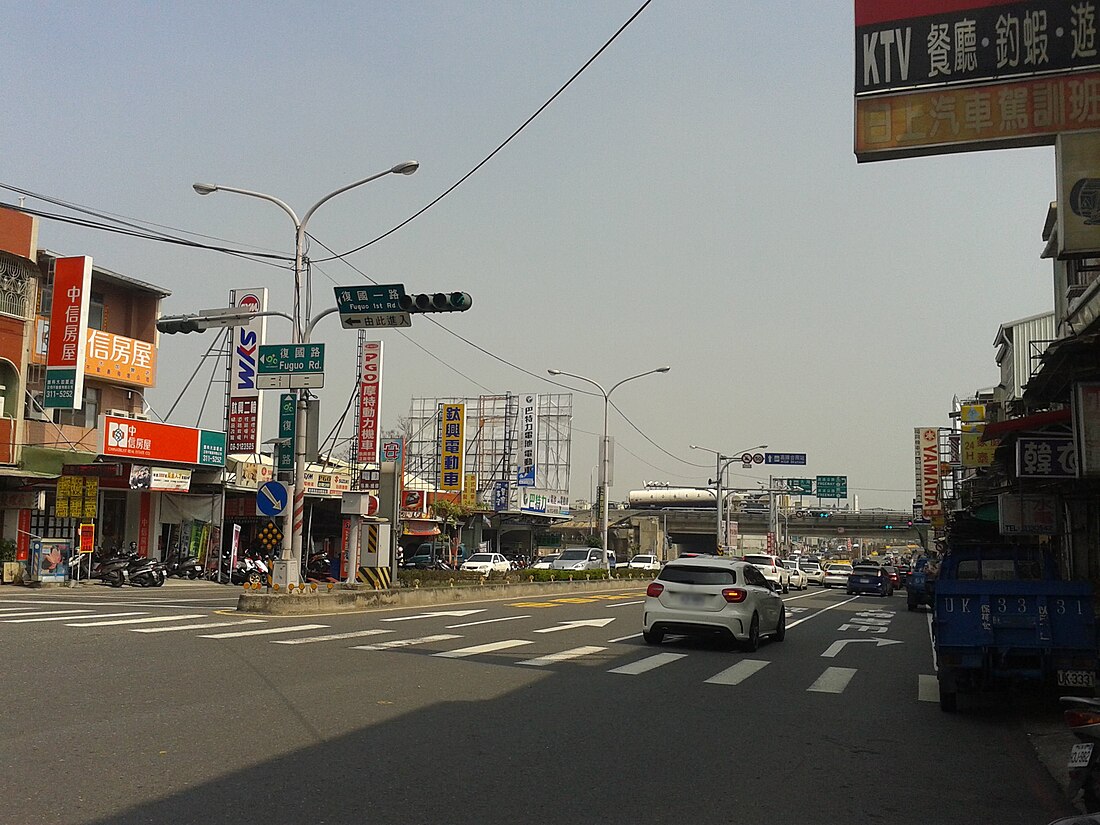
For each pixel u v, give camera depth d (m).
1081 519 22.16
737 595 17.25
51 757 7.11
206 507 37.03
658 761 8.03
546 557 68.19
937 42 11.48
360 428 45.00
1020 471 15.41
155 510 36.34
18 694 9.48
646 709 10.57
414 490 51.25
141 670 11.34
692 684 12.77
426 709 9.78
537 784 7.05
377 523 26.34
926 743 9.58
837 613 31.09
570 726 9.33
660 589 17.61
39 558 28.39
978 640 11.33
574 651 15.93
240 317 23.59
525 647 16.16
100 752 7.33
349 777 6.94
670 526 86.56
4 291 29.97
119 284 35.56
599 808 6.52
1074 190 10.79
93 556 32.31
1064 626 11.16
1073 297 20.98
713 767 7.93
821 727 10.13
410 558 53.22
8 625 15.54
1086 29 11.07
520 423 68.81
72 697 9.45
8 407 30.22
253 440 37.72
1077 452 11.91
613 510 80.50
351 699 10.12
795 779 7.68
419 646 15.47
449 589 27.81
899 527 82.62
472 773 7.26
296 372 22.11
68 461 31.09
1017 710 11.98
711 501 78.69
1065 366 14.77
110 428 31.28
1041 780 8.10
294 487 21.98
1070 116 10.96
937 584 11.58
